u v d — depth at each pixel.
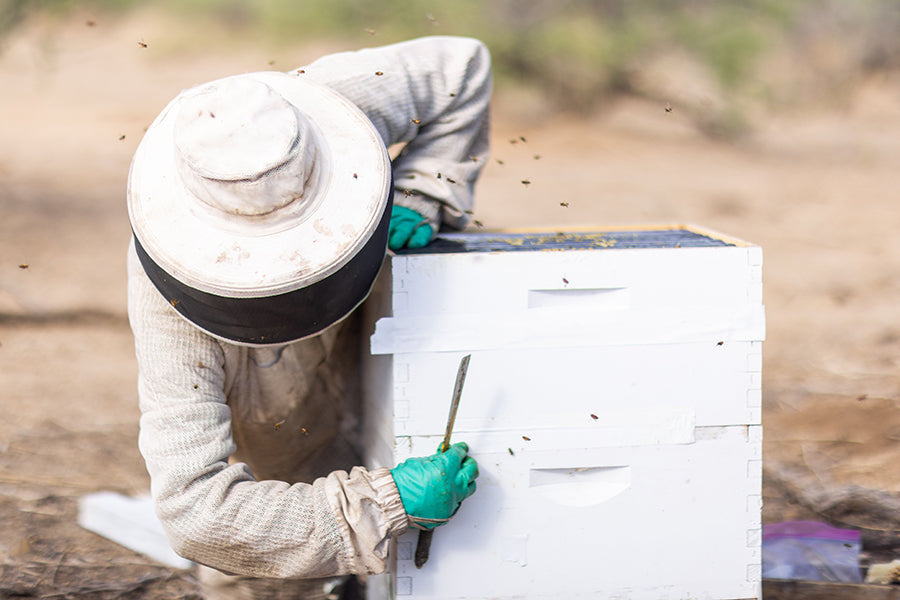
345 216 2.05
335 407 2.86
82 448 4.21
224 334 2.11
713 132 12.91
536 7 14.04
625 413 2.38
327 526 2.20
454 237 2.84
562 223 8.45
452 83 2.64
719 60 13.62
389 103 2.48
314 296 2.03
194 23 16.61
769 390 4.79
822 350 5.39
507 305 2.32
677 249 2.34
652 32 13.96
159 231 2.03
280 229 2.01
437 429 2.35
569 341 2.34
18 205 9.03
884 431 4.20
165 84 14.59
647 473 2.41
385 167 2.13
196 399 2.26
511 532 2.41
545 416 2.37
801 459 3.95
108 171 10.51
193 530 2.18
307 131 2.02
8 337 5.74
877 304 6.26
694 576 2.47
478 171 2.80
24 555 3.28
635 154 11.78
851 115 13.70
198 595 3.06
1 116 12.80
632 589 2.46
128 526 3.48
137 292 2.30
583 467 2.40
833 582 2.94
